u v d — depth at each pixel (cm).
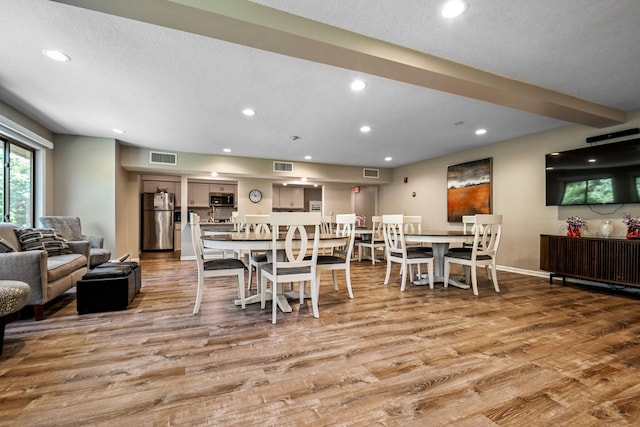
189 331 225
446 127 441
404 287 353
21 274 242
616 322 248
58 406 135
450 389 150
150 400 140
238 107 363
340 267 313
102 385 153
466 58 246
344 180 761
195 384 154
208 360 180
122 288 277
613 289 362
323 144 548
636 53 239
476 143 537
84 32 215
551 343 206
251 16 181
